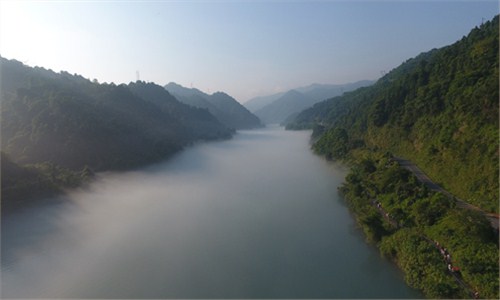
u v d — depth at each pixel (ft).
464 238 119.24
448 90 238.27
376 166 234.79
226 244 164.45
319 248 154.61
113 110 438.40
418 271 117.80
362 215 169.68
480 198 153.69
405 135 268.00
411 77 317.22
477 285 101.96
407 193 168.96
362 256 144.05
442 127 217.77
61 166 291.17
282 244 161.27
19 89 362.33
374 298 114.93
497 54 223.51
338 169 315.58
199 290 126.41
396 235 142.31
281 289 124.36
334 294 119.24
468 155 177.78
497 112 173.88
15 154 284.00
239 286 127.85
